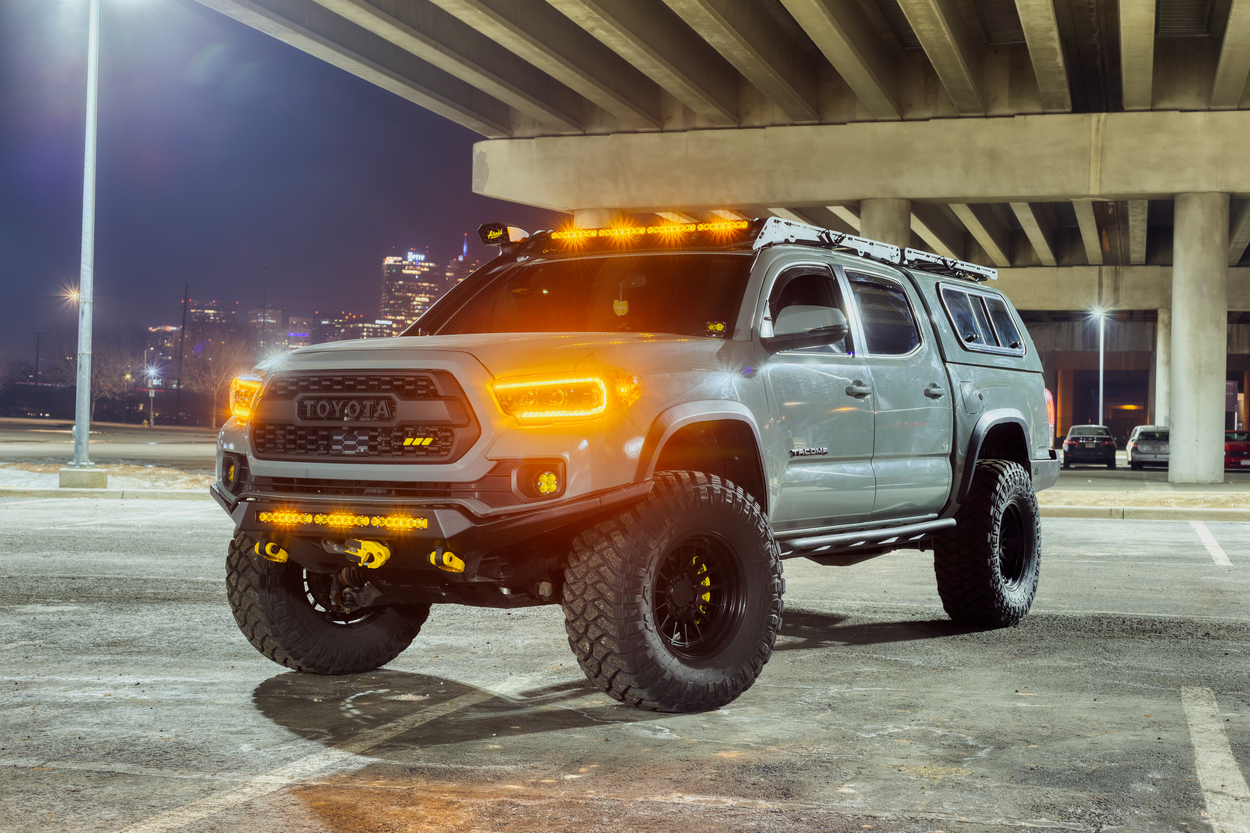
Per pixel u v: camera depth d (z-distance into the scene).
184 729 5.14
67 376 131.88
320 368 5.30
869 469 6.75
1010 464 8.22
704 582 5.60
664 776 4.45
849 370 6.62
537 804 4.09
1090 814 4.02
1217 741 5.02
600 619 5.12
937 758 4.73
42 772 4.46
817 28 24.17
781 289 6.41
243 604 6.04
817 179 31.39
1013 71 30.08
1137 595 9.77
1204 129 29.27
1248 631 7.97
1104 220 50.38
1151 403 82.38
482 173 33.94
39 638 7.36
